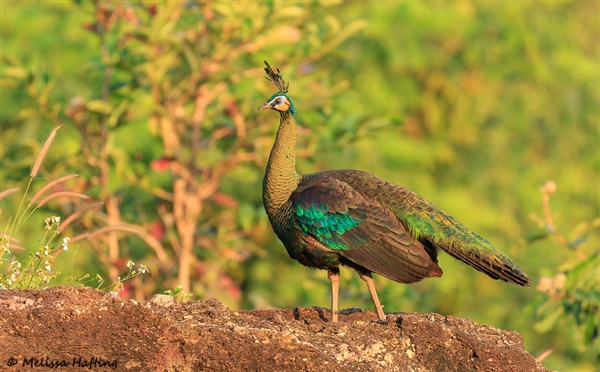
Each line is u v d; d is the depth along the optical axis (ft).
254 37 45.85
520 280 28.63
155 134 51.19
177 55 48.70
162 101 49.70
